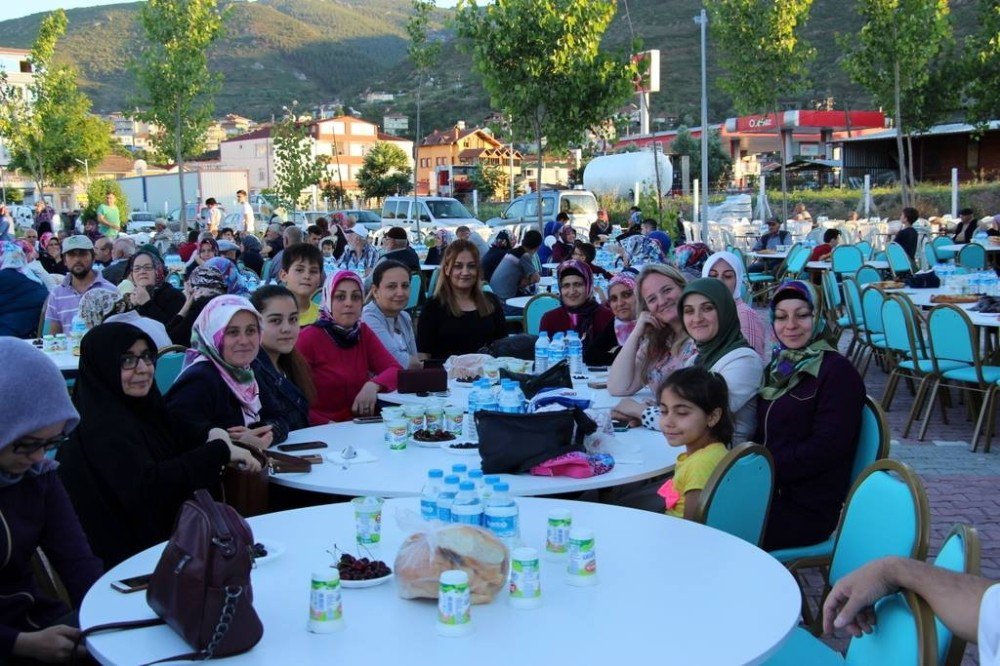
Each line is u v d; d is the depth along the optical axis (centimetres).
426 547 245
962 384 827
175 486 331
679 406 350
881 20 2178
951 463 689
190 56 2455
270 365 466
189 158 2620
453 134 7631
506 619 231
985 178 3400
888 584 226
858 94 7275
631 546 283
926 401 905
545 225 2034
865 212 2598
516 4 1498
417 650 215
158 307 839
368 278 1224
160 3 2422
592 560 253
